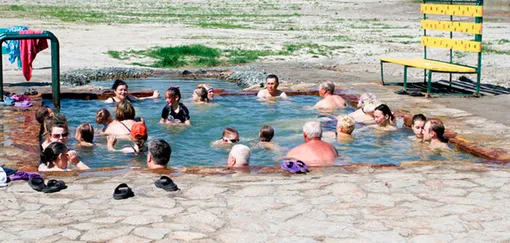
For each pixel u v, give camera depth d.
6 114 11.00
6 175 6.86
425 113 11.94
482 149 9.02
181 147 9.79
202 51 23.12
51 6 46.22
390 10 52.09
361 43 27.73
